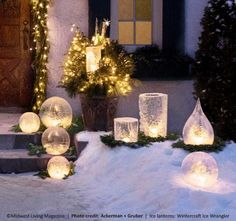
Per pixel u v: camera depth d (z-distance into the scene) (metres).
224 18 5.29
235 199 3.81
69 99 5.73
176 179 4.10
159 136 4.86
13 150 5.23
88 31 5.64
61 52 5.70
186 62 5.66
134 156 4.58
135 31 5.80
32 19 6.19
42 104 5.44
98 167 4.68
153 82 5.67
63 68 5.59
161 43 5.80
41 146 5.17
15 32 6.25
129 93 5.57
